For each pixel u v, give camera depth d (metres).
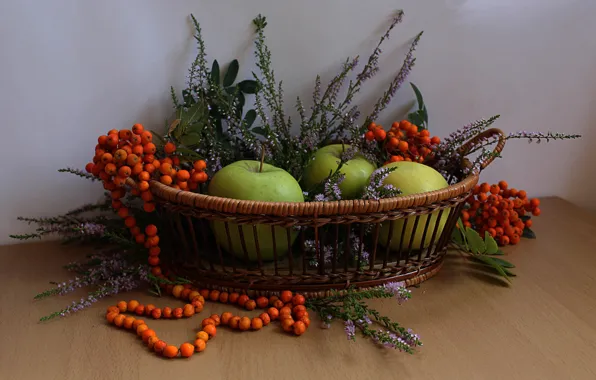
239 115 0.53
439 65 0.56
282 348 0.39
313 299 0.43
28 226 0.53
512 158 0.61
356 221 0.40
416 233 0.45
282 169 0.46
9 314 0.42
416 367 0.37
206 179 0.44
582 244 0.54
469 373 0.36
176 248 0.46
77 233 0.52
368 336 0.40
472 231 0.47
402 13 0.53
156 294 0.45
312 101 0.55
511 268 0.49
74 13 0.48
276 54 0.53
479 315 0.42
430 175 0.45
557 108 0.60
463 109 0.58
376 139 0.49
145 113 0.52
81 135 0.52
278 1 0.51
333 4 0.52
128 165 0.42
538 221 0.59
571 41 0.57
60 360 0.37
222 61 0.52
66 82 0.50
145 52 0.50
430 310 0.43
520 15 0.55
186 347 0.37
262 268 0.44
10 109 0.49
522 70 0.57
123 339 0.39
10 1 0.46
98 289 0.45
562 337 0.40
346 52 0.54
